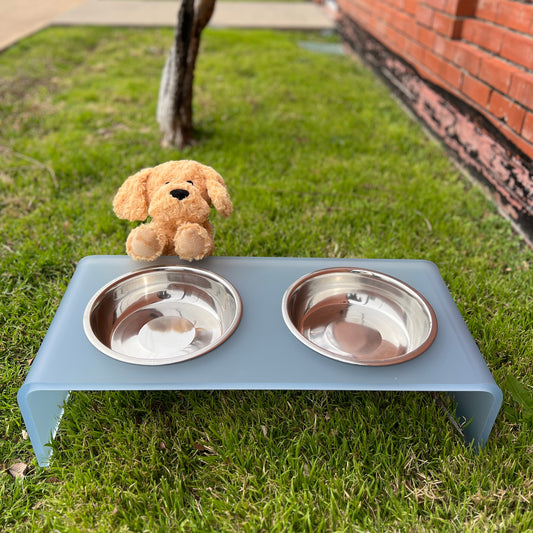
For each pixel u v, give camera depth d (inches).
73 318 22.7
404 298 24.7
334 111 60.4
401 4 62.6
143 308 25.2
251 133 53.0
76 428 23.3
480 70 41.7
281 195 41.4
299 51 88.7
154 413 24.2
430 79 53.0
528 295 31.2
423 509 20.4
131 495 20.4
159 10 122.6
